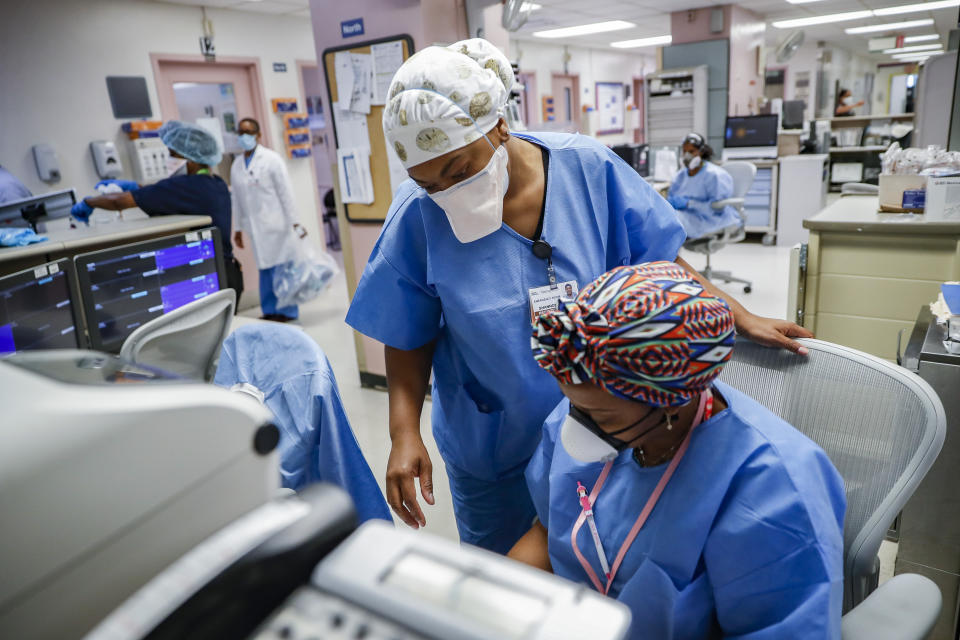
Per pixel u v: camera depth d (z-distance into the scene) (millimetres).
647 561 734
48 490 339
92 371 429
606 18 7688
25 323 1490
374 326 1231
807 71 12570
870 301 2340
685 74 6855
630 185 1202
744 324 1057
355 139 2900
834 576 672
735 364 1071
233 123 5562
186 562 381
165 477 387
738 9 7352
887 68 13758
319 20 2846
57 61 4316
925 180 2355
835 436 969
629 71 12359
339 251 7348
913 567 1530
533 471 968
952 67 3900
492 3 2713
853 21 9125
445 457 1372
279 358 1251
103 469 358
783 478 699
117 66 4641
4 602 336
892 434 912
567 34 8867
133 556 385
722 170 4547
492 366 1153
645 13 7500
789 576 682
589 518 820
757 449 726
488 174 1006
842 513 758
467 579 382
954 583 1492
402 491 1115
